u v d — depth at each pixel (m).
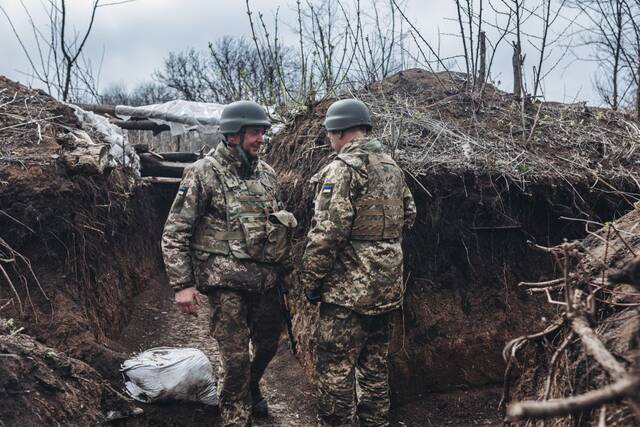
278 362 4.39
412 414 3.80
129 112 7.70
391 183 3.20
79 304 3.76
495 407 3.85
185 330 4.88
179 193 3.27
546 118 4.89
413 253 4.03
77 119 4.81
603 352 1.73
